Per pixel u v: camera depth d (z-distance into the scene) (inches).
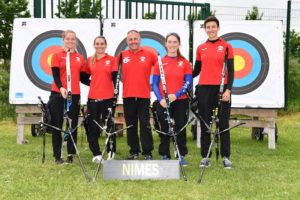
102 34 271.6
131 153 205.3
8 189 148.9
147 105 194.4
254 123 257.6
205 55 187.9
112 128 195.3
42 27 271.0
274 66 263.0
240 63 265.4
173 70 189.9
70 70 190.5
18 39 269.6
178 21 270.8
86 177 161.5
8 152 223.5
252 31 266.1
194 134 289.3
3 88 426.6
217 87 186.5
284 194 146.8
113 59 199.3
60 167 186.2
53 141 194.1
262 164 201.2
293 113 425.4
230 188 153.8
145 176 163.8
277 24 264.7
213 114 182.5
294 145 266.4
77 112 195.2
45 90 267.1
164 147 197.2
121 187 152.6
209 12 297.9
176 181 162.1
